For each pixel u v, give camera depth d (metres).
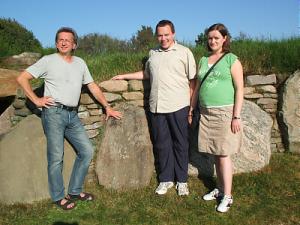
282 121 5.61
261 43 6.61
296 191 4.74
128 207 4.55
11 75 5.89
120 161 5.02
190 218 4.27
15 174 4.76
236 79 4.19
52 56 4.52
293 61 5.80
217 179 4.65
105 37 9.99
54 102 4.46
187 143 4.81
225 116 4.25
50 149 4.52
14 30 10.78
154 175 5.19
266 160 5.24
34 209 4.55
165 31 4.50
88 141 4.76
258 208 4.41
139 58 6.26
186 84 4.67
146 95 5.33
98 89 4.89
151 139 5.16
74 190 4.73
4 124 5.35
